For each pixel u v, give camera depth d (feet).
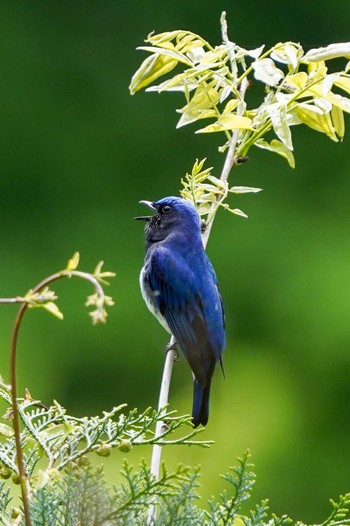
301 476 48.47
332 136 23.02
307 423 49.39
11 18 57.36
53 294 14.40
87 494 16.11
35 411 18.61
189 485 16.44
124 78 57.31
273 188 54.39
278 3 57.88
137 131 56.24
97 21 57.62
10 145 55.62
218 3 58.18
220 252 51.49
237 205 53.06
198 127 55.77
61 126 56.24
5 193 55.01
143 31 57.98
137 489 16.39
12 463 16.34
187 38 23.31
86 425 16.79
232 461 47.34
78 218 54.65
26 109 56.18
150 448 38.22
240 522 17.08
